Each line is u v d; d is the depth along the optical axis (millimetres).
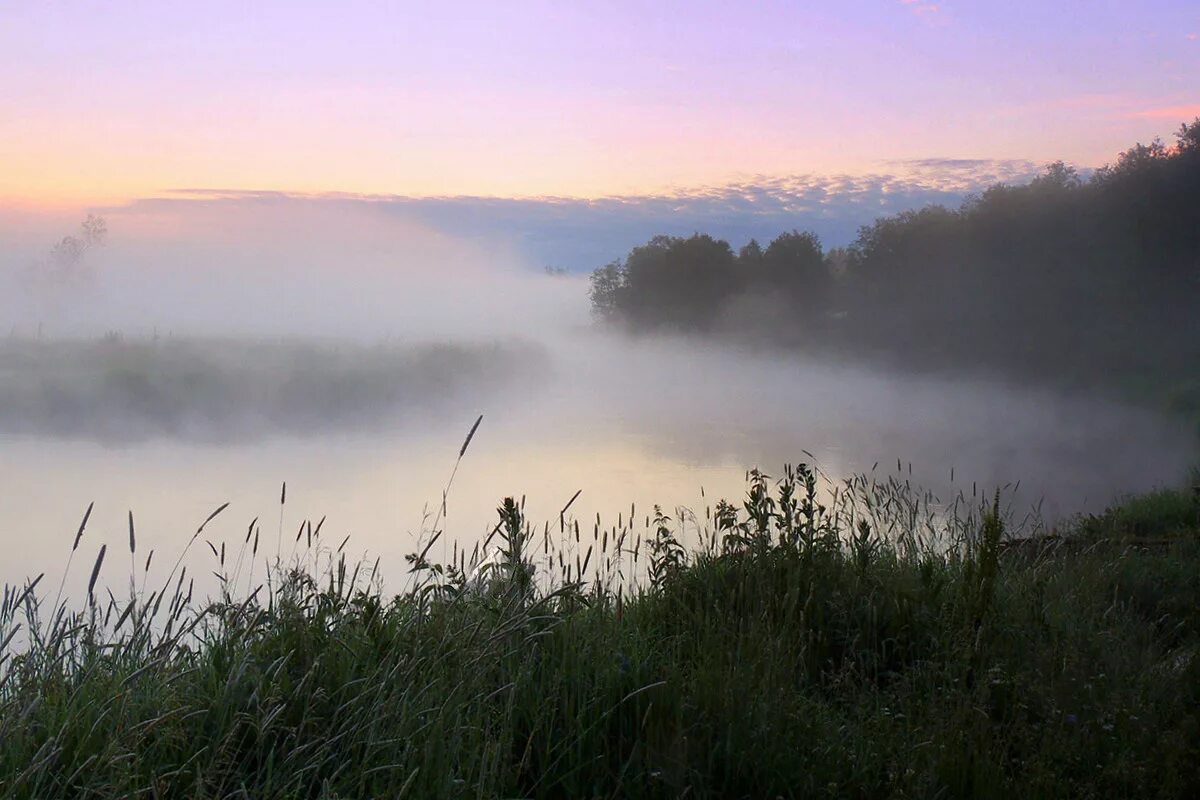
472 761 3398
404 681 3811
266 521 19266
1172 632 6078
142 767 3229
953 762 3848
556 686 3973
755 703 4168
